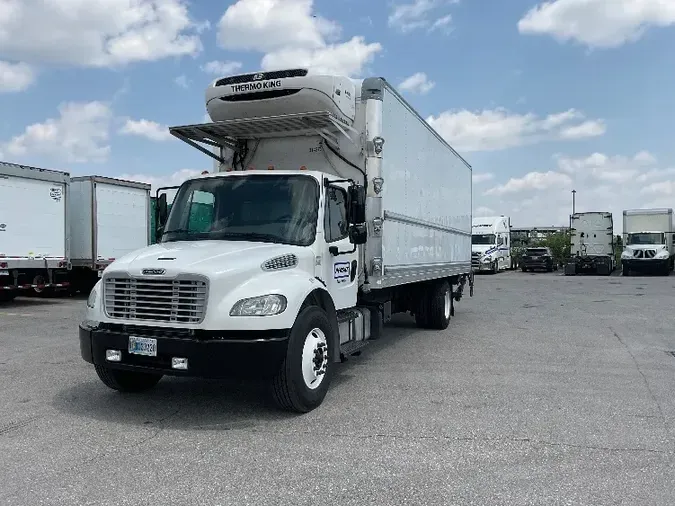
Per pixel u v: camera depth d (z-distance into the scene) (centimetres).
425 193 1032
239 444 494
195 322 534
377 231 768
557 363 833
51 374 756
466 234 1421
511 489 403
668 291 2164
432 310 1160
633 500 386
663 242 3566
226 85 759
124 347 552
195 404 617
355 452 474
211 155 834
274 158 817
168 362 538
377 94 775
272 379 558
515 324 1258
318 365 604
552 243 5125
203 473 431
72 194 1903
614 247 3975
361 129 774
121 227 1983
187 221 689
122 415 578
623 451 477
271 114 754
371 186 769
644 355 893
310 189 672
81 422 555
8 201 1600
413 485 410
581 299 1855
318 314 602
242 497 391
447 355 895
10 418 567
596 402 624
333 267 689
